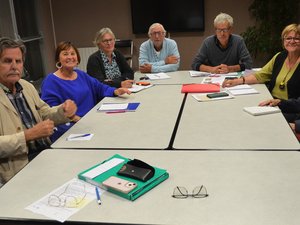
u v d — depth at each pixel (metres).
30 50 5.73
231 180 1.32
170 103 2.54
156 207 1.17
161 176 1.33
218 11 5.75
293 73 2.83
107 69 3.58
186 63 6.06
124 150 1.70
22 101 2.10
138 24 5.94
